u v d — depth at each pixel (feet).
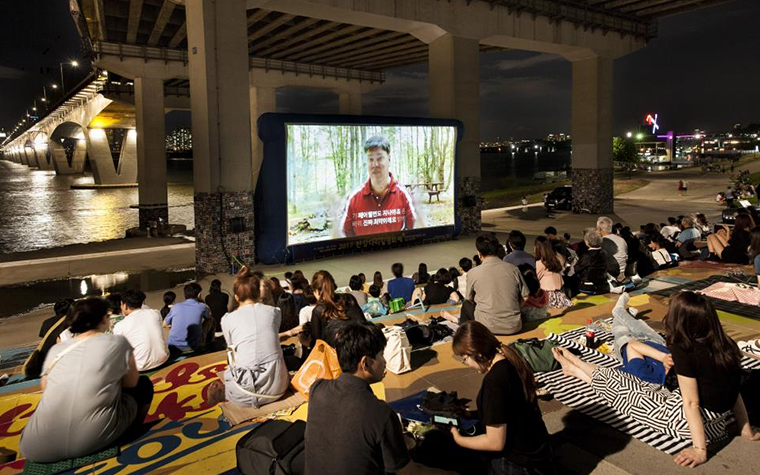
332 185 54.95
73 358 12.29
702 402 12.03
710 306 11.82
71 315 12.55
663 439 12.82
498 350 10.59
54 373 12.27
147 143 95.30
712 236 37.91
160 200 97.25
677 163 275.59
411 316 24.84
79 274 52.65
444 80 71.46
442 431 11.67
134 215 139.13
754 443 12.50
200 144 51.80
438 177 64.28
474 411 14.39
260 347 15.16
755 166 195.62
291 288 29.94
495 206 124.77
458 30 70.18
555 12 79.92
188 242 74.23
